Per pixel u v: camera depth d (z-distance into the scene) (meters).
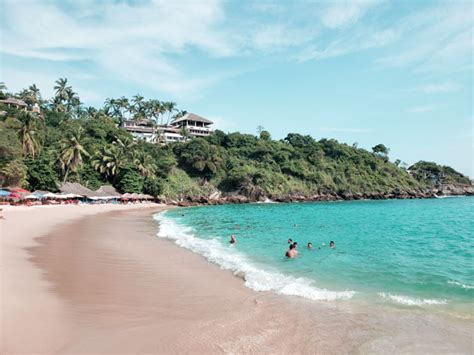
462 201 91.19
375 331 7.95
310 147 111.94
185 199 79.38
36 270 12.18
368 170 111.44
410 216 44.00
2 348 6.21
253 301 10.08
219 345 6.95
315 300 10.30
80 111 101.56
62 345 6.54
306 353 6.77
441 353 6.84
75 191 56.22
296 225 33.66
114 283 11.41
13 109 68.81
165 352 6.49
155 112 108.38
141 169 71.81
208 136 104.06
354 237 25.11
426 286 12.00
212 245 20.95
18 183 47.97
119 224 31.44
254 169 92.56
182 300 9.98
